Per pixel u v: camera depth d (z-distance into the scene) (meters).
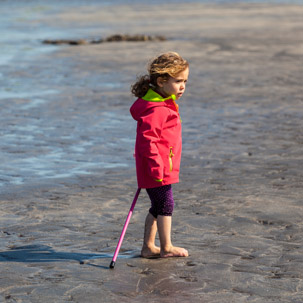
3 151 20.14
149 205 14.29
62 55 53.50
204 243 11.66
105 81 37.94
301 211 13.58
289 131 23.09
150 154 10.49
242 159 18.88
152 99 10.73
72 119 25.98
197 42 63.53
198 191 15.38
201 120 25.66
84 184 16.19
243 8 131.75
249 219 13.05
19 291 9.43
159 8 135.62
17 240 11.91
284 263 10.55
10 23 94.62
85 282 9.79
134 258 10.95
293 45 58.56
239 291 9.40
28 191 15.49
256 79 37.75
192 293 9.33
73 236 12.12
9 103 29.97
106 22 95.69
